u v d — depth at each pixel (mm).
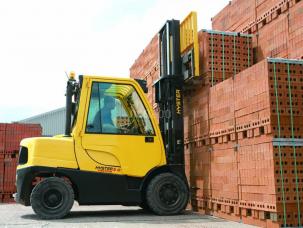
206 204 8359
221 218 7699
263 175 6410
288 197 6141
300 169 6254
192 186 9031
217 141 7977
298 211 6133
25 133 14336
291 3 7398
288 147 6270
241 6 9289
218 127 7887
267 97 6348
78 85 8477
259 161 6539
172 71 9195
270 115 6262
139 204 8672
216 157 7977
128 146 8219
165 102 9328
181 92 9141
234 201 7230
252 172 6723
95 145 8070
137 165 8203
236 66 8586
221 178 7738
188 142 9234
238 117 7180
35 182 8547
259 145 6562
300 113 6410
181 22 9477
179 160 8867
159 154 8367
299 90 6469
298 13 7188
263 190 6398
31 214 8633
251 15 8820
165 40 9484
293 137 6324
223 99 7734
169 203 8219
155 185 8156
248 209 6855
